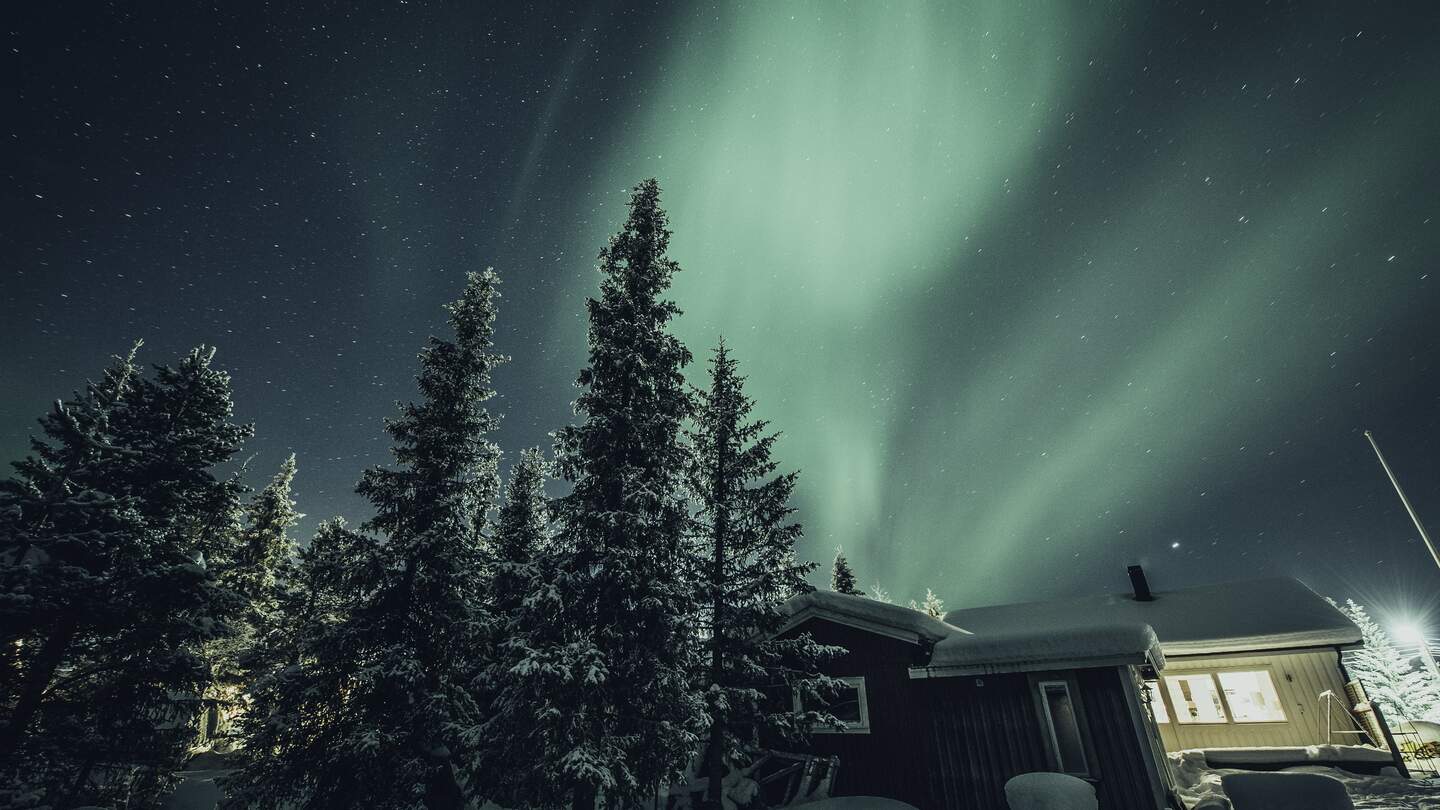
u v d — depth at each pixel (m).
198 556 14.73
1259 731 17.95
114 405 14.86
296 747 13.30
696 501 16.58
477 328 17.73
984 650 14.20
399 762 12.79
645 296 16.64
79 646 12.79
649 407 15.75
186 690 13.92
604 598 13.46
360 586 14.77
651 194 17.83
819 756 15.23
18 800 11.14
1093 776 12.53
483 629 14.98
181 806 16.27
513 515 26.19
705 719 13.04
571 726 11.42
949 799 13.52
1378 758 15.43
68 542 12.11
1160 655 14.54
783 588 16.03
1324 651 17.88
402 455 16.39
